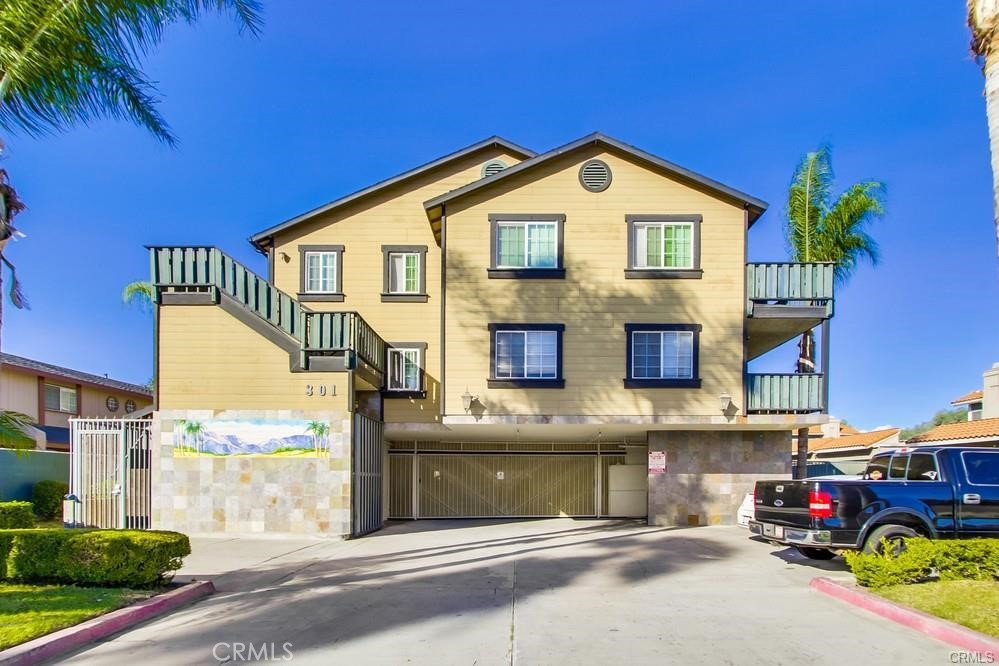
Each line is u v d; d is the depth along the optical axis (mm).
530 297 16938
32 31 8828
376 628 7371
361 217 19578
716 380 16719
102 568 8781
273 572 10867
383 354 18484
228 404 14891
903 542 9734
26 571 8914
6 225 9547
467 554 12820
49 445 24562
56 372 25578
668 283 16953
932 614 7348
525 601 8719
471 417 16609
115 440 15125
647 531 16547
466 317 16875
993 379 30719
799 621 7613
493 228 17062
